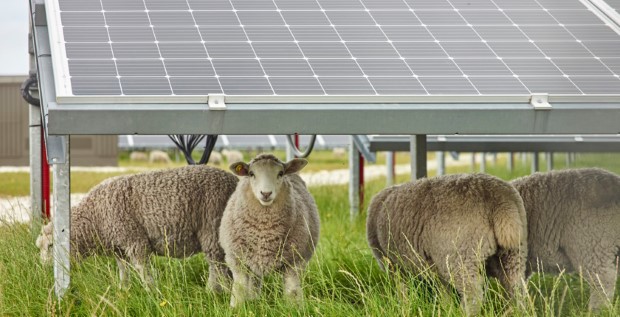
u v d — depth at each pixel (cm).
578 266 765
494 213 709
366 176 2906
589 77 715
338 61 721
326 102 652
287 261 774
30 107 1201
